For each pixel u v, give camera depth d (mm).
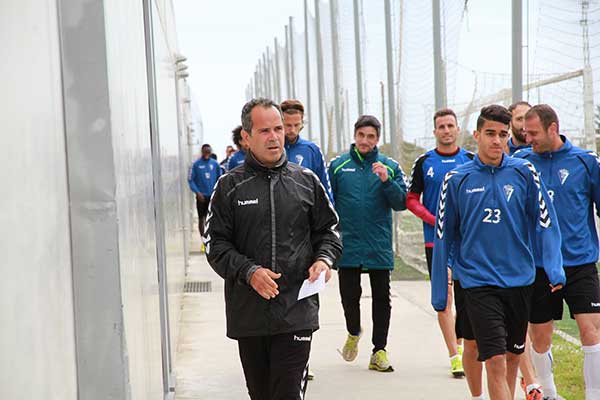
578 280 6676
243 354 5289
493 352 5836
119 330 3234
